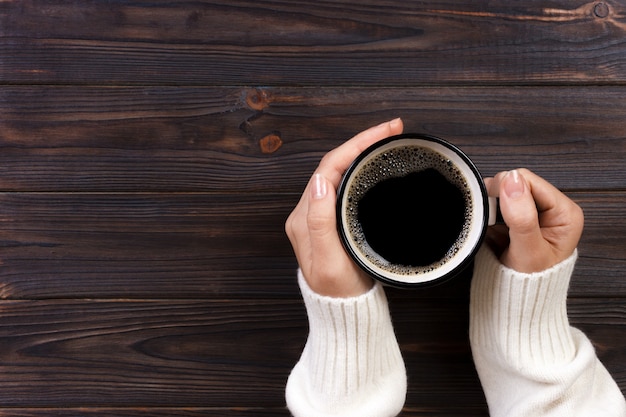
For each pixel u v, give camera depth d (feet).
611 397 2.17
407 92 2.33
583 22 2.33
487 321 2.18
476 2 2.33
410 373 2.37
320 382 2.10
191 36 2.34
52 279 2.36
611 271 2.33
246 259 2.35
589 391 2.14
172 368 2.37
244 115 2.34
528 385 2.16
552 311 2.12
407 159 1.98
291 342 2.37
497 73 2.33
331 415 2.09
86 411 2.38
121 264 2.36
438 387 2.37
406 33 2.33
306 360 2.17
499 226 2.18
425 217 1.99
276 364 2.37
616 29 2.33
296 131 2.34
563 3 2.33
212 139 2.34
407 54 2.33
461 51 2.33
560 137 2.33
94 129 2.35
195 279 2.36
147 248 2.36
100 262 2.36
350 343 2.07
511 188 1.92
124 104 2.35
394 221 2.00
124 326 2.37
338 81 2.33
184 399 2.39
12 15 2.34
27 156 2.35
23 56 2.34
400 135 1.93
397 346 2.20
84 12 2.34
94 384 2.38
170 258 2.36
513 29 2.33
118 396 2.38
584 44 2.33
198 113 2.34
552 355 2.13
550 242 2.06
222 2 2.34
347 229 1.98
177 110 2.34
